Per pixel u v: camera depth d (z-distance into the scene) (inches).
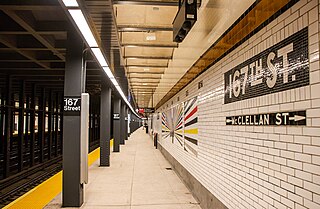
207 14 152.9
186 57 215.6
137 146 630.5
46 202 181.9
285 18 80.4
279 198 82.0
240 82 113.4
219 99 141.6
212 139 154.5
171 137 354.3
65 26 181.9
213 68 151.9
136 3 140.9
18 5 139.5
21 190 250.8
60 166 394.0
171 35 209.0
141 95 650.8
